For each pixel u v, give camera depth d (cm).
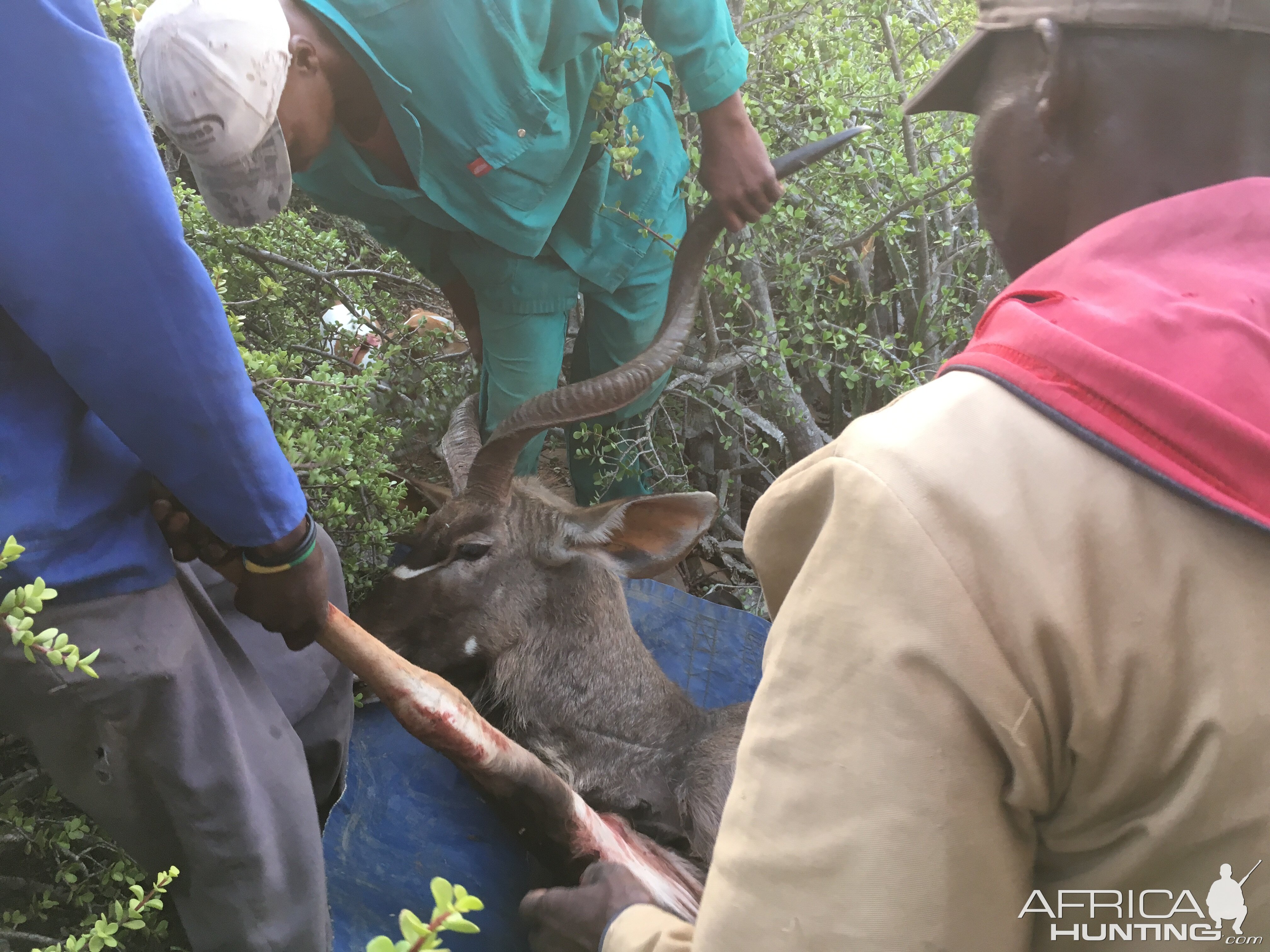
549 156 308
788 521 107
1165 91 98
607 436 404
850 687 91
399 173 314
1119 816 93
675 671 370
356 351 444
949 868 87
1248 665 84
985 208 119
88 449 171
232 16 226
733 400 427
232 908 196
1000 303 102
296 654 242
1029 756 88
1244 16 93
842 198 435
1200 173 100
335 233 435
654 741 312
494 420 382
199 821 187
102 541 171
